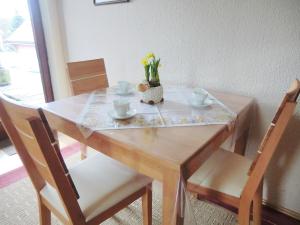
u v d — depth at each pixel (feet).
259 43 4.63
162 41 6.03
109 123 3.62
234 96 5.01
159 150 2.82
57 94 9.42
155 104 4.47
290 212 5.09
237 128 4.16
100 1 6.91
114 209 3.48
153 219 4.85
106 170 3.94
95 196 3.41
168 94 5.10
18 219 4.87
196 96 4.30
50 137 2.67
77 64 5.90
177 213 2.78
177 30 5.66
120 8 6.58
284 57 4.42
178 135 3.21
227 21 4.89
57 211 3.37
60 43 8.68
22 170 6.57
